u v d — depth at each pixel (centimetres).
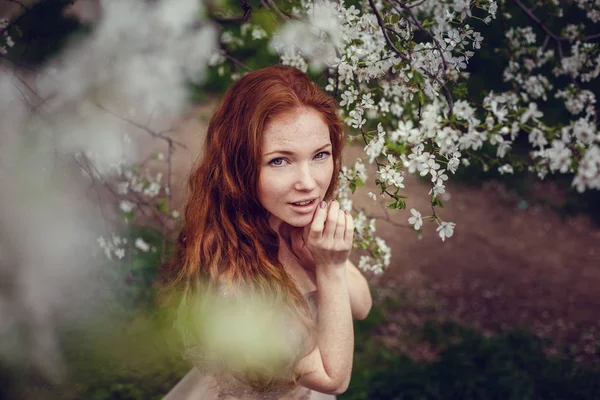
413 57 141
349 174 170
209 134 144
